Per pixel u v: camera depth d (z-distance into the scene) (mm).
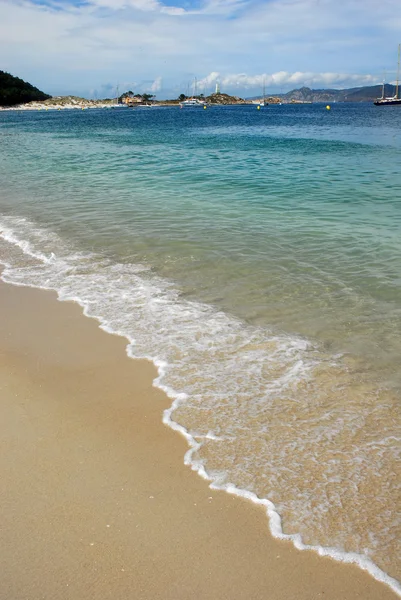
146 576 2488
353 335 5066
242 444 3484
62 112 129500
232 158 21750
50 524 2811
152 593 2398
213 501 2979
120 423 3746
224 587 2434
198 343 4938
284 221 9805
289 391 4105
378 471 3197
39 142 33219
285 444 3475
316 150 24734
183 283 6586
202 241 8430
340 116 72750
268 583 2457
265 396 4039
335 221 9742
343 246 8031
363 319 5418
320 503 2957
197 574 2502
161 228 9320
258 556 2604
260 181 15031
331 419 3738
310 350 4773
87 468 3273
